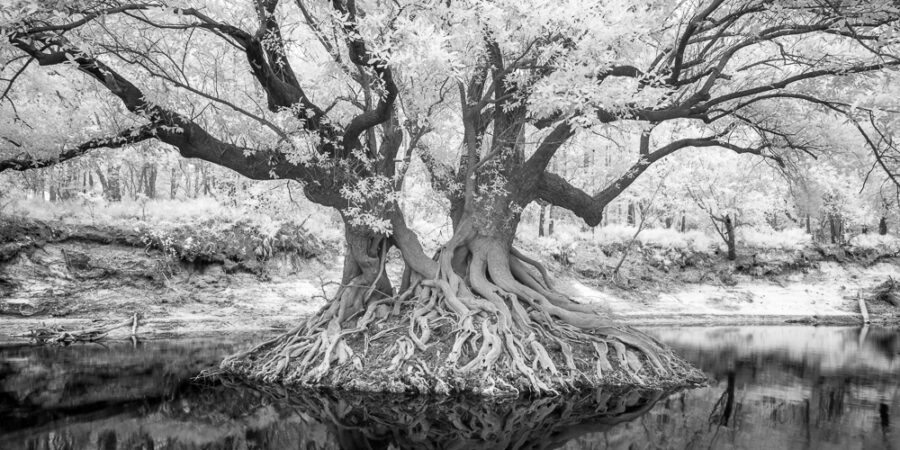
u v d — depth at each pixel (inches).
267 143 508.1
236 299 976.3
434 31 366.9
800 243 1482.5
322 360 505.7
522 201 573.0
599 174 1039.6
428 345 490.0
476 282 551.5
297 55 560.1
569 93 382.3
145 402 441.4
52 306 858.1
